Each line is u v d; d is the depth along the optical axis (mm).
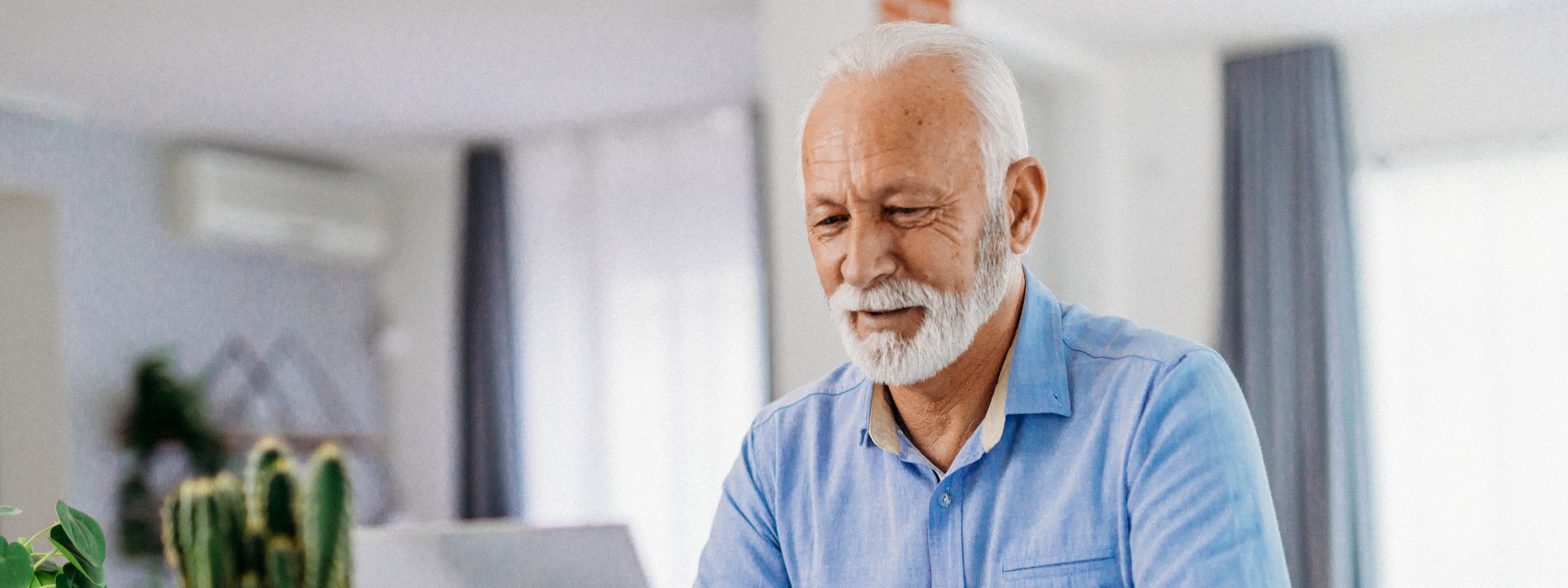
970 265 1061
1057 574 1090
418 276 6809
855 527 1210
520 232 6211
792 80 3715
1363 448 4500
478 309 6141
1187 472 1021
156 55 4656
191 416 5508
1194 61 4906
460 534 1389
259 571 1225
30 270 5324
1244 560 987
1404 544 4637
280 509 1232
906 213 1042
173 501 1239
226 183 5836
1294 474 4508
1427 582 4594
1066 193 5031
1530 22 4422
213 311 5984
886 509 1188
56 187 5320
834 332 3523
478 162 6199
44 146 5293
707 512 5730
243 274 6164
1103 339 1144
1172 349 1084
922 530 1155
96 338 5426
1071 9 4406
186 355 5824
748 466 1321
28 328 5309
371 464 6711
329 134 5969
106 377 5461
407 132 5988
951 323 1055
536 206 6180
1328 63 4660
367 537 1385
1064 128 5043
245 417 6070
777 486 1276
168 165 5836
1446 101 4559
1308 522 4473
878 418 1186
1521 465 4453
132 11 4133
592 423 6012
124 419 5504
